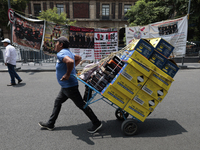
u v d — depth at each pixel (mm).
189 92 5172
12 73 5902
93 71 3039
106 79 2836
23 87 5750
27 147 2482
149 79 2756
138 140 2699
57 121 3355
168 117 3562
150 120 3443
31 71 8672
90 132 2906
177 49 9031
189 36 17156
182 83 6211
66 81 2721
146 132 2963
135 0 26172
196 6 12789
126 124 2785
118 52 2988
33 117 3492
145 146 2525
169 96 4836
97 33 8703
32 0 25859
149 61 2678
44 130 2994
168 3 14984
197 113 3729
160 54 2711
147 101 2824
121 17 26781
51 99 4582
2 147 2477
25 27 8234
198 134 2877
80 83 6398
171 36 8891
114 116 3609
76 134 2879
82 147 2498
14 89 5512
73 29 8555
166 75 2736
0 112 3727
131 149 2447
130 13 17250
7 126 3107
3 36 24875
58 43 2805
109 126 3178
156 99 2826
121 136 2822
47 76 7512
